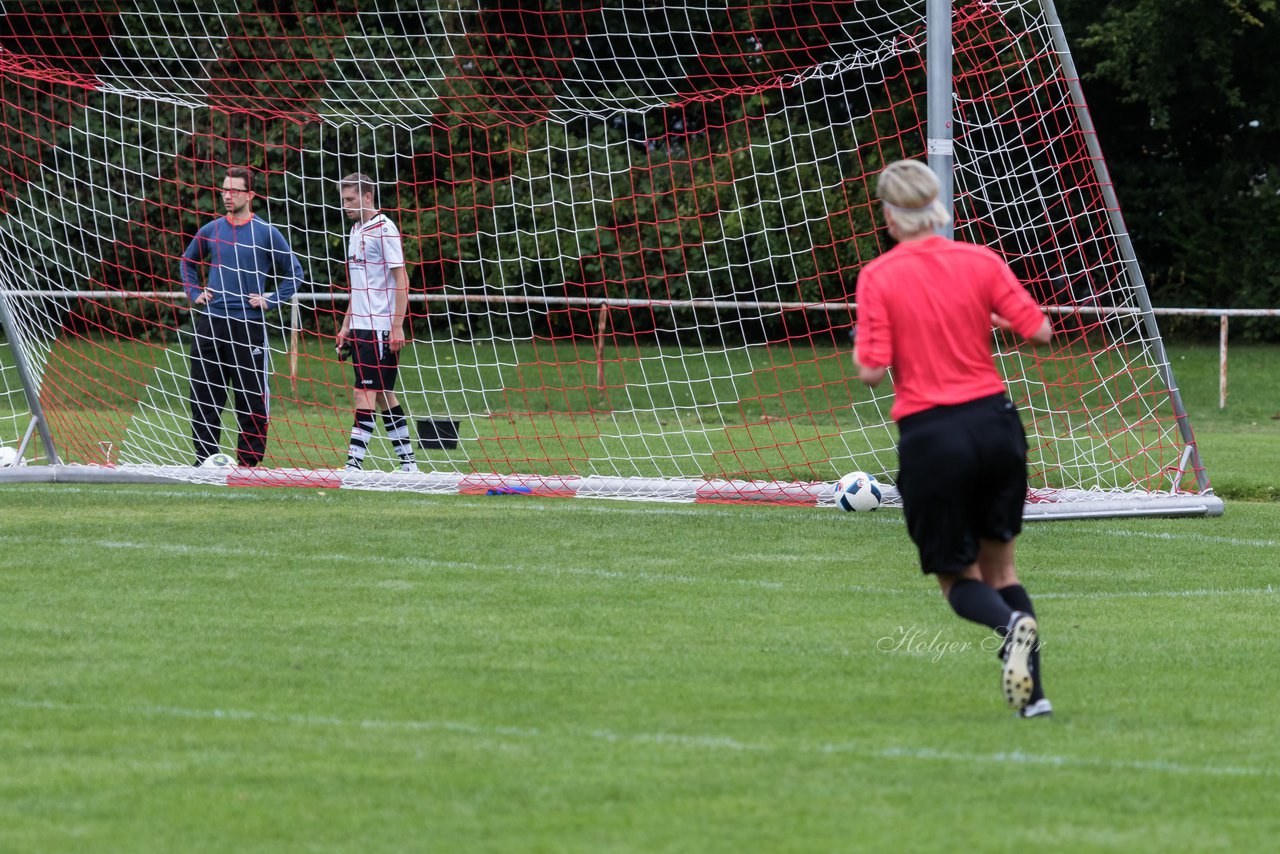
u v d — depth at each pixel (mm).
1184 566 29203
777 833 14031
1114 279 38500
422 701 18859
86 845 13734
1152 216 101688
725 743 17016
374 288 41219
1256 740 17312
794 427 60000
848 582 27109
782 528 33312
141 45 76250
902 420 18188
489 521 34125
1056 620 24094
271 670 20359
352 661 20922
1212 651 21922
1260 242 97500
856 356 18141
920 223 18391
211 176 75438
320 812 14617
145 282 75625
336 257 78375
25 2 74062
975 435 17875
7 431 54344
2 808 14742
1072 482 41125
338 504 36719
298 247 77812
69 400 47094
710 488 36594
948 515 18000
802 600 25438
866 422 63156
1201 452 50094
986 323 18281
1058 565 29250
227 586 26250
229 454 46781
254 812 14617
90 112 76000
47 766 16078
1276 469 45062
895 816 14539
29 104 76125
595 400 68500
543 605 24891
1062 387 43469
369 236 41062
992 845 13773
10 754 16516
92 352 50594
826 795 15156
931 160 32406
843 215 79062
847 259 79812
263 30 74375
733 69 78688
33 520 33344
